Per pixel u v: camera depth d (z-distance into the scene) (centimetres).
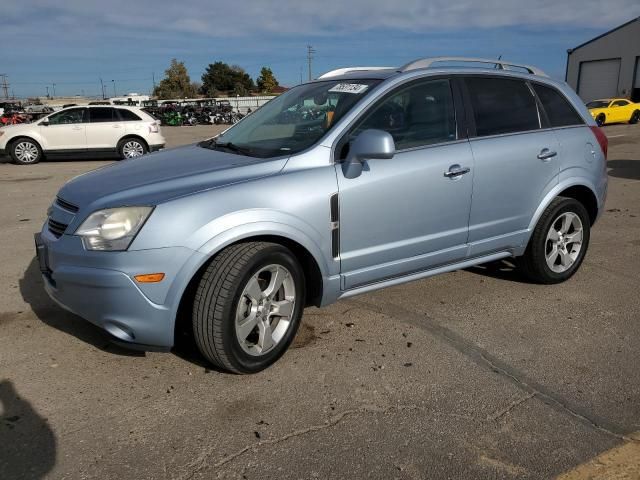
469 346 373
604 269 530
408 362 352
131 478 250
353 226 355
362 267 369
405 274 396
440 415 296
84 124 1529
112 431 282
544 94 467
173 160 381
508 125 436
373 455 265
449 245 407
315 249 342
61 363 347
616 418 295
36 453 265
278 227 324
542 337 387
